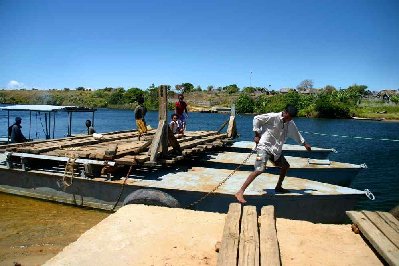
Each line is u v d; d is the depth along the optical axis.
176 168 9.81
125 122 50.44
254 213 4.86
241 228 4.33
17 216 8.18
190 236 4.30
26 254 6.15
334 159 20.53
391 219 4.48
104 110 93.75
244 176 8.91
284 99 86.00
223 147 13.38
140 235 4.28
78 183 8.84
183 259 3.74
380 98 101.81
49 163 10.24
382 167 17.78
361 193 7.52
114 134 14.38
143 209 5.19
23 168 9.47
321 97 84.19
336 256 3.86
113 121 52.09
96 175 8.79
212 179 8.58
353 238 4.33
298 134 6.81
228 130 14.77
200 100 103.81
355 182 14.40
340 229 4.62
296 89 122.25
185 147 10.34
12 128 13.10
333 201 7.45
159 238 4.21
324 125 53.22
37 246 6.53
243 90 117.06
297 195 7.25
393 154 22.61
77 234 7.16
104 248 3.93
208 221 4.78
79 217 8.20
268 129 6.62
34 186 9.52
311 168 10.36
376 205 11.17
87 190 8.75
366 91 112.69
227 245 3.81
